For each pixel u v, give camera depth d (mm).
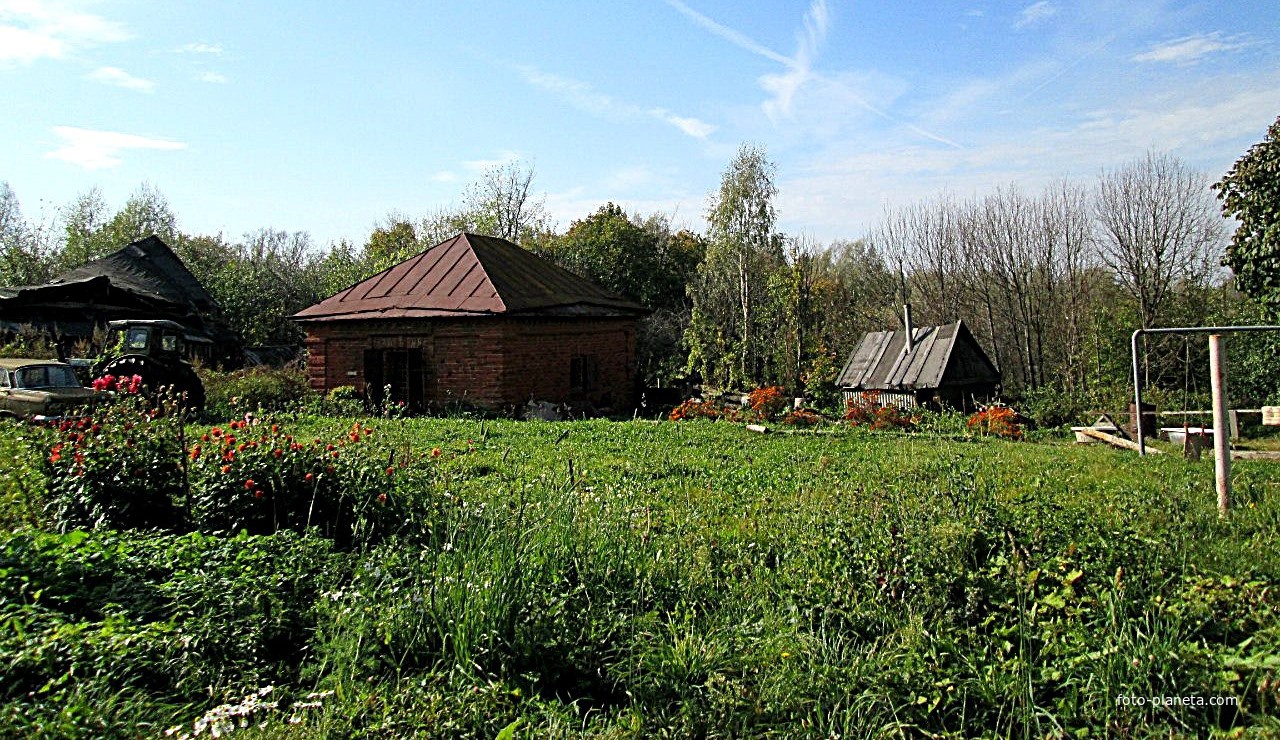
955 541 5895
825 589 5590
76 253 48375
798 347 30922
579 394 25234
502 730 4102
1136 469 11453
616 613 5500
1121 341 31406
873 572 5598
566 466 11773
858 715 4285
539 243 47531
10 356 22859
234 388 21156
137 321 23406
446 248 26219
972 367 28156
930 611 5266
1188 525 7262
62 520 6805
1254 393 26328
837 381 31125
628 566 6145
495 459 12508
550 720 4348
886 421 20250
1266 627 4809
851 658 4809
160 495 7262
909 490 8703
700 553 6707
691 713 4391
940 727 4324
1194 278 34312
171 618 4941
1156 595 5102
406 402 22734
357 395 22906
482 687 4590
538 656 4961
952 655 4844
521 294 23703
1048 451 14969
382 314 22828
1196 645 4559
